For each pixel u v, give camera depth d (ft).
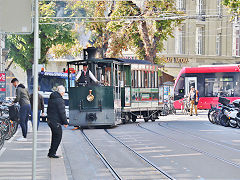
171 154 52.21
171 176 38.17
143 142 64.80
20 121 66.28
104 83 89.20
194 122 107.45
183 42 227.20
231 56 235.81
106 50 166.50
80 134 79.05
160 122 107.86
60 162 45.55
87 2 160.76
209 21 231.50
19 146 59.52
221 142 64.49
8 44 164.25
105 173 40.29
